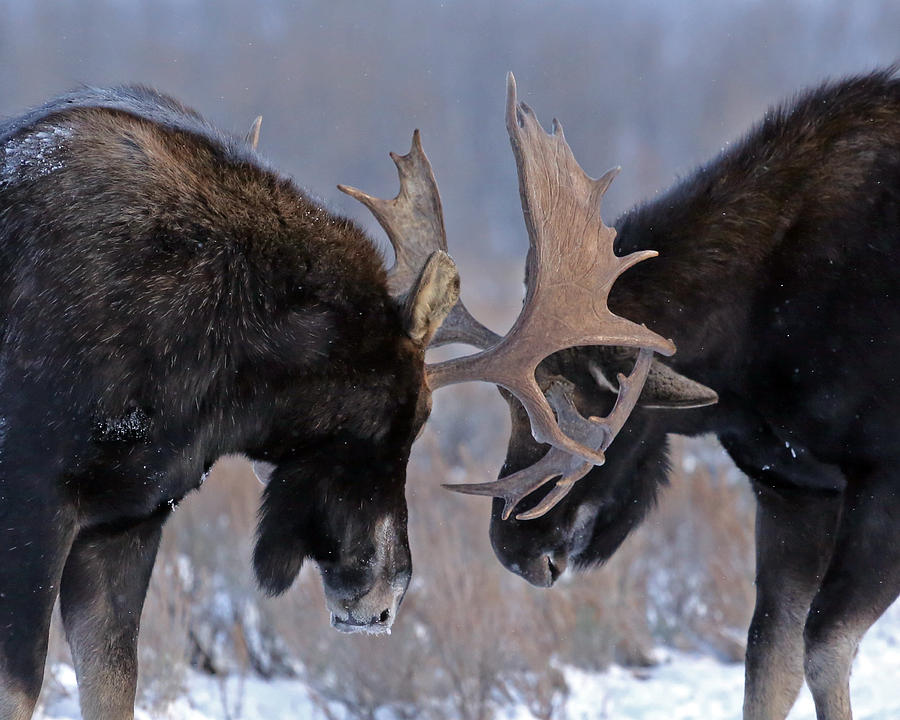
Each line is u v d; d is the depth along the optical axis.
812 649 18.25
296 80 152.12
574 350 18.73
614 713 22.34
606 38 183.75
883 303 18.58
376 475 16.77
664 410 19.67
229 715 20.83
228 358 15.82
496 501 19.38
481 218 139.62
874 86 19.64
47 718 19.59
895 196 18.83
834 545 18.78
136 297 15.22
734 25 191.88
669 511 28.69
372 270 16.56
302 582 23.73
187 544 26.00
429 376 17.64
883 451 18.58
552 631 24.80
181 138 16.34
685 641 26.36
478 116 162.50
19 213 15.44
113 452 15.20
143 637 21.06
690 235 19.19
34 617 14.83
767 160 19.44
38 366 14.98
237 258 15.84
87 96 17.19
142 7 169.62
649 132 166.62
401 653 22.25
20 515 14.82
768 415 19.44
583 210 17.88
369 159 148.12
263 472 17.39
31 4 162.25
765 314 19.11
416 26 172.50
